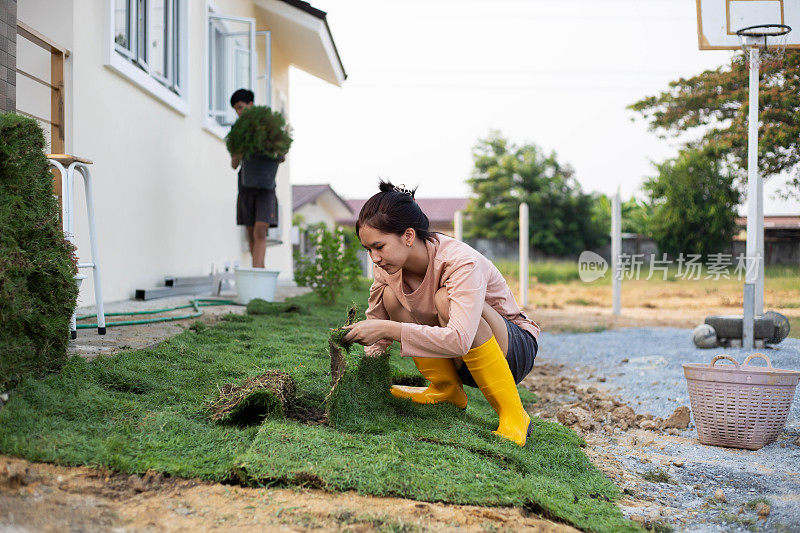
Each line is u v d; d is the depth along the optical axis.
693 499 2.68
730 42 6.78
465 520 1.98
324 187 27.17
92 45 5.60
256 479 2.08
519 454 2.57
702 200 12.54
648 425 3.95
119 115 6.16
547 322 10.23
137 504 1.91
